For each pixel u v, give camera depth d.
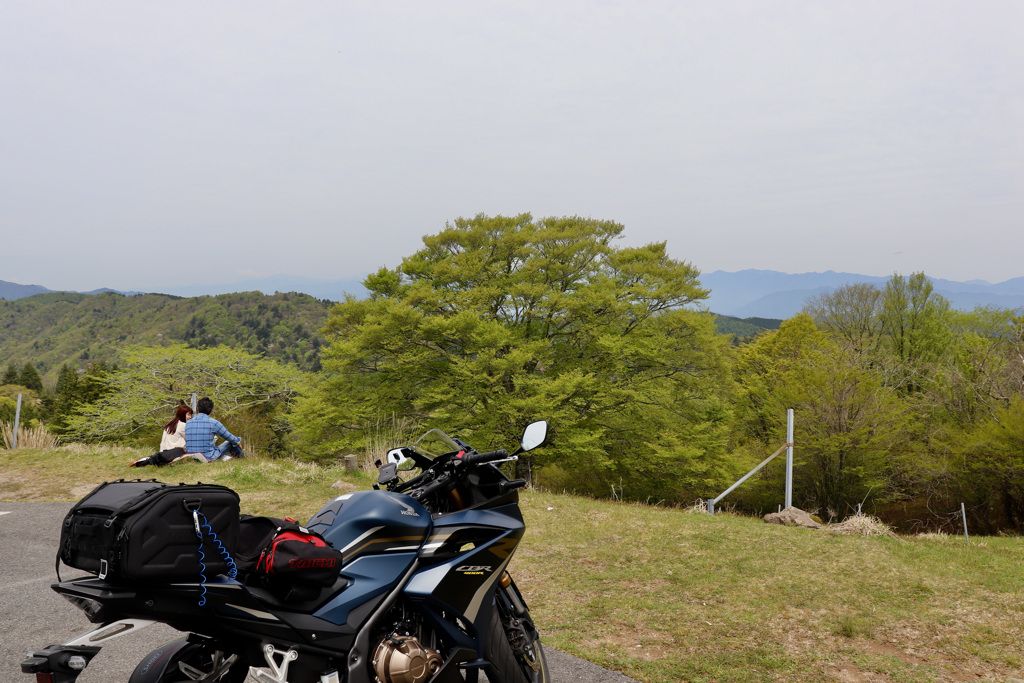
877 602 5.77
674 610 5.47
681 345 26.27
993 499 21.94
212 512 2.29
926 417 25.09
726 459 26.05
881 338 39.97
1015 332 26.11
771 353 40.53
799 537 8.25
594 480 29.92
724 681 4.11
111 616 2.22
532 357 25.95
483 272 29.39
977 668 4.41
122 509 2.13
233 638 2.49
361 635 2.68
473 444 24.28
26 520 8.10
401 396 26.58
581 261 29.81
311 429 26.50
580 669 4.21
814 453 24.78
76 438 26.45
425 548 3.00
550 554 7.23
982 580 6.47
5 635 4.41
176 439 12.16
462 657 3.04
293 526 2.61
